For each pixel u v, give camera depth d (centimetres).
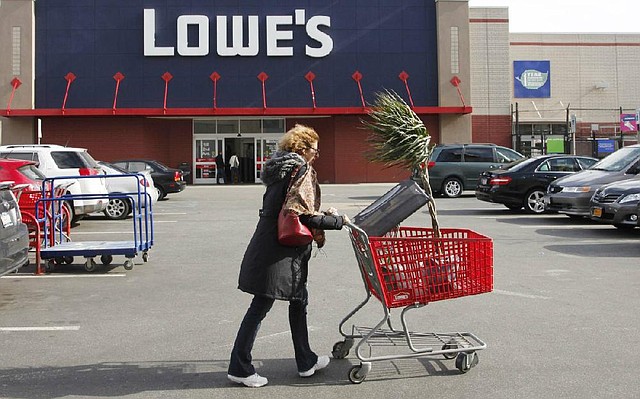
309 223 484
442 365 552
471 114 3509
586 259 1055
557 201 1503
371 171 3344
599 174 1490
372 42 3300
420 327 664
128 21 3228
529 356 573
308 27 3259
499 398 479
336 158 3331
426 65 3322
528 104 4062
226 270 995
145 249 1042
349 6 3291
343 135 3331
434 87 3322
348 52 3288
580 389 495
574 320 690
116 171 1773
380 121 564
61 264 1038
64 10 3206
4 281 920
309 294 821
